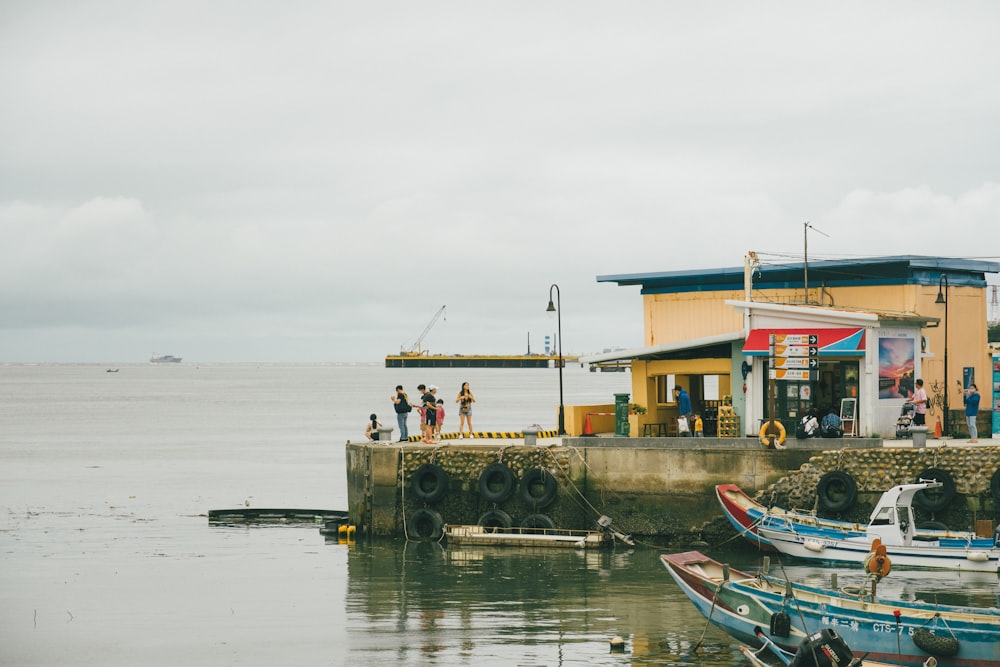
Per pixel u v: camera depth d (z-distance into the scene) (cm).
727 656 2850
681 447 4134
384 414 15612
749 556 3938
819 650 2498
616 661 2816
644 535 4181
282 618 3275
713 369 4453
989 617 2598
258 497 6225
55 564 4128
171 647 2995
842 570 3628
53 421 13912
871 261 4672
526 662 2814
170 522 5181
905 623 2672
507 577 3719
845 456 3922
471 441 4694
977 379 4953
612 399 19262
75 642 3058
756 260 4488
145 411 16512
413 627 3148
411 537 4400
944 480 3803
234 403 19350
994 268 4928
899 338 4238
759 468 4034
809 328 4191
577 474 4250
